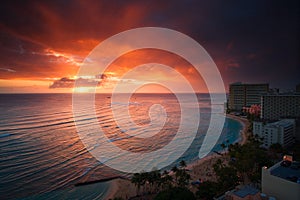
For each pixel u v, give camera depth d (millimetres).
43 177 55094
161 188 46625
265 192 28844
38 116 149875
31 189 48688
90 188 49406
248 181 44906
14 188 48938
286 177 27016
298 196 24828
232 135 109625
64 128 115625
